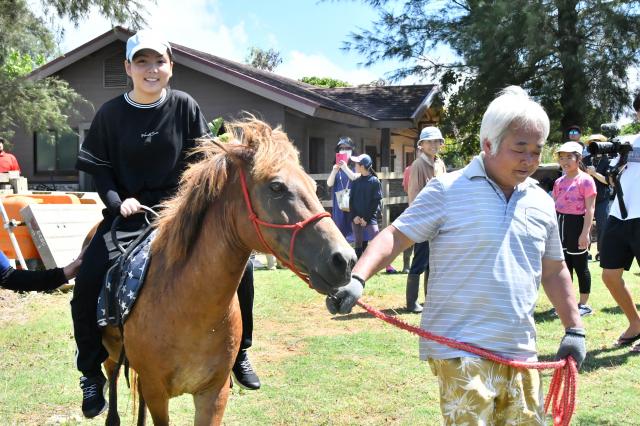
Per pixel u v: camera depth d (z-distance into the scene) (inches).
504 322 108.6
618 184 237.6
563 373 117.7
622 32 710.5
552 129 872.3
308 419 185.2
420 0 854.5
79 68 701.9
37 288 153.0
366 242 412.8
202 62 631.2
